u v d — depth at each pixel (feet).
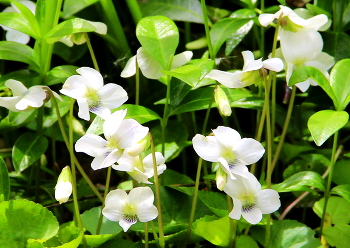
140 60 2.49
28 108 2.37
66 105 2.65
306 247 2.45
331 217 2.54
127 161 2.37
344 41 2.66
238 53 2.80
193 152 2.80
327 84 2.39
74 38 2.48
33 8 2.68
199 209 2.52
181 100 2.52
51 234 2.39
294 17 2.42
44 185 2.65
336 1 2.70
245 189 2.35
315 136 2.35
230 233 2.42
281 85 2.75
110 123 2.32
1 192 2.45
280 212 2.64
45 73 2.57
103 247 2.44
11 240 2.39
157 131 2.66
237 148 2.34
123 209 2.35
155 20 2.50
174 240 2.45
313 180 2.45
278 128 2.77
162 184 2.58
